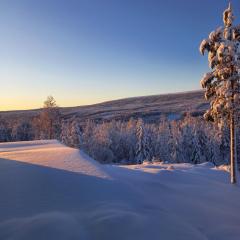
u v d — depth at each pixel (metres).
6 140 91.44
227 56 22.97
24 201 10.66
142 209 11.09
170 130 83.62
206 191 17.83
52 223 8.95
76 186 12.32
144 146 69.12
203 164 33.28
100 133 75.50
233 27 23.03
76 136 63.84
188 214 13.22
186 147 73.75
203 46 23.73
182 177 20.73
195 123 79.75
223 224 12.55
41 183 12.53
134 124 91.88
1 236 8.27
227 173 26.48
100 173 14.13
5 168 14.92
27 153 19.75
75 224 9.05
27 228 8.65
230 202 16.20
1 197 10.98
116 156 77.56
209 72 24.25
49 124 56.53
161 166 28.31
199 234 10.26
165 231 9.74
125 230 9.16
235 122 23.80
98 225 9.14
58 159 17.02
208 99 24.95
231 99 23.72
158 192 16.03
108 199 11.35
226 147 71.81
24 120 90.75
